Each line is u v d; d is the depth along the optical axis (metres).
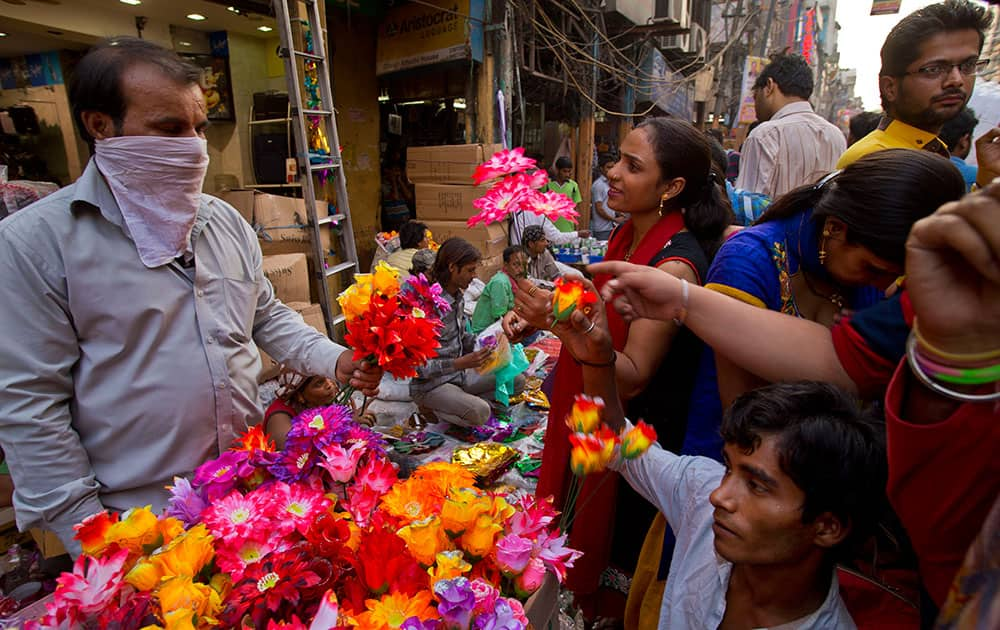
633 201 1.48
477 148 5.25
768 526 0.85
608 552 1.57
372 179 6.99
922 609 0.91
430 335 1.10
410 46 6.38
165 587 0.74
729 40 11.80
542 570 0.87
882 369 0.88
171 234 1.30
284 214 4.18
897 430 0.66
